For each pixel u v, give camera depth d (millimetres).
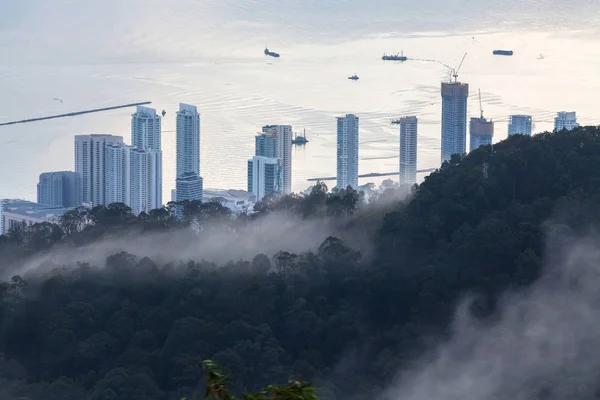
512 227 168625
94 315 163000
